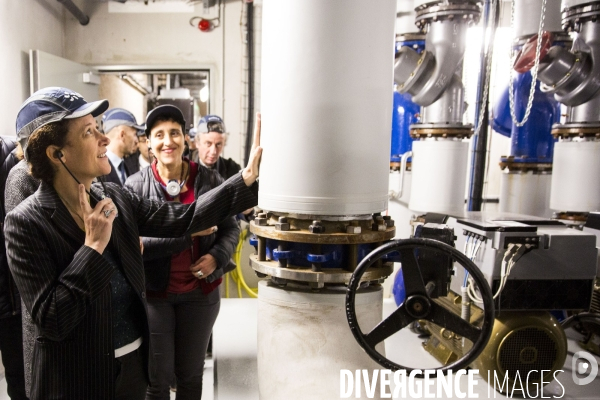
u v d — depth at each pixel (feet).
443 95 6.21
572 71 5.79
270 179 3.18
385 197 3.27
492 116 8.21
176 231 4.09
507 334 4.34
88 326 3.13
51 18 9.87
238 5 10.55
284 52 2.97
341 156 2.96
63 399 3.14
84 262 2.94
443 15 5.77
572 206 5.94
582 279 4.34
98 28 10.59
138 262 3.63
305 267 3.21
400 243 2.61
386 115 3.13
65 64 9.37
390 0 3.01
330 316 3.15
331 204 3.00
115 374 3.33
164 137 4.99
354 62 2.89
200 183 5.31
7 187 4.00
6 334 5.18
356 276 2.66
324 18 2.85
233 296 10.89
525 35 6.22
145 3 10.55
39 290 2.94
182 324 5.06
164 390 4.86
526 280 4.30
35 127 2.98
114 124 7.55
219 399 4.25
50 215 3.10
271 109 3.11
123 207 3.67
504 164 7.47
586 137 5.88
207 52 10.69
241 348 5.46
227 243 5.27
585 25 5.83
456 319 2.70
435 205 6.28
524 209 7.34
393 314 2.76
